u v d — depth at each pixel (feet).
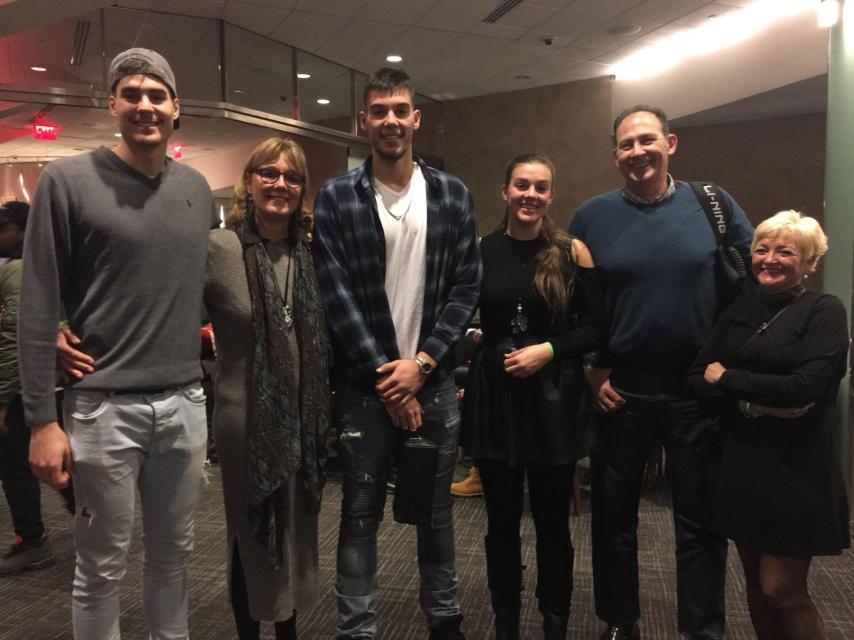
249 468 5.68
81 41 20.93
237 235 5.98
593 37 24.89
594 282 6.72
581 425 6.53
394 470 6.48
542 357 6.30
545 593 6.80
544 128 31.55
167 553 5.71
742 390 5.58
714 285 6.56
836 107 12.27
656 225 6.61
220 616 7.95
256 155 5.92
